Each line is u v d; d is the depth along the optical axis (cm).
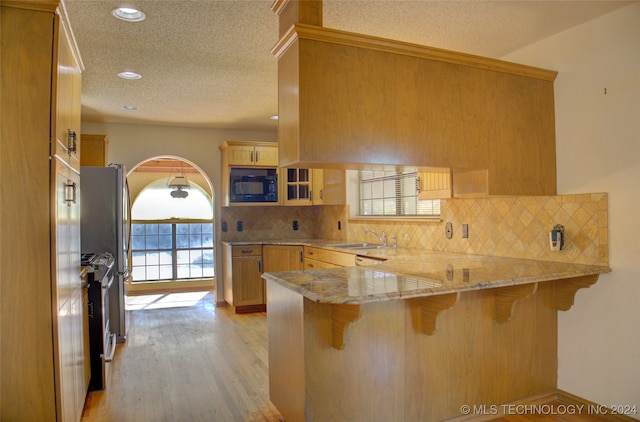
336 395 220
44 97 180
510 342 268
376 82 228
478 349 256
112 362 358
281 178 565
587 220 264
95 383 302
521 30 276
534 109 277
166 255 748
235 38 285
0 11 177
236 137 587
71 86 219
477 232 333
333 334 219
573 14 255
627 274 247
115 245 399
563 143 279
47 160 180
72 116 223
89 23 260
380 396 229
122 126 538
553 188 282
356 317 199
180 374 331
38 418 181
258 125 561
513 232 305
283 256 527
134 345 403
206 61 326
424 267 266
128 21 258
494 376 262
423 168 252
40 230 180
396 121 232
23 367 179
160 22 260
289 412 235
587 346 269
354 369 224
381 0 236
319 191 547
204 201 838
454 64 250
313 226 623
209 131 575
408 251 376
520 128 271
